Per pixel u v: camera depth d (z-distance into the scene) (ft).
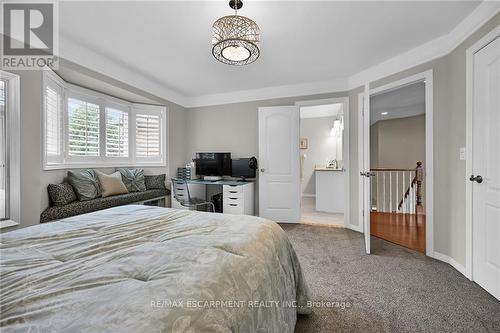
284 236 4.53
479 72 6.00
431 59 7.75
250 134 13.30
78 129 9.94
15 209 6.52
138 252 2.82
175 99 13.70
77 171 9.55
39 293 1.95
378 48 8.23
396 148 18.61
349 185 11.27
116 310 1.73
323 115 21.11
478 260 5.99
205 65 9.78
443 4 5.91
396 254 8.06
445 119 7.35
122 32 7.24
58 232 3.60
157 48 8.29
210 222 4.24
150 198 11.48
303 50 8.40
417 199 13.26
